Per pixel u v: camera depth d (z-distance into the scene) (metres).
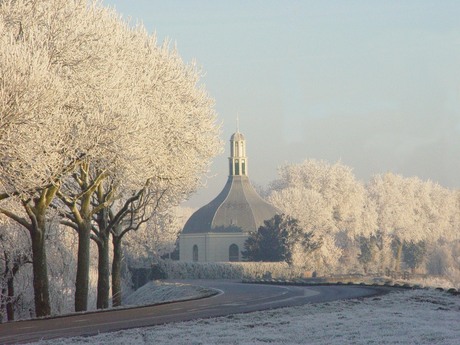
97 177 66.94
